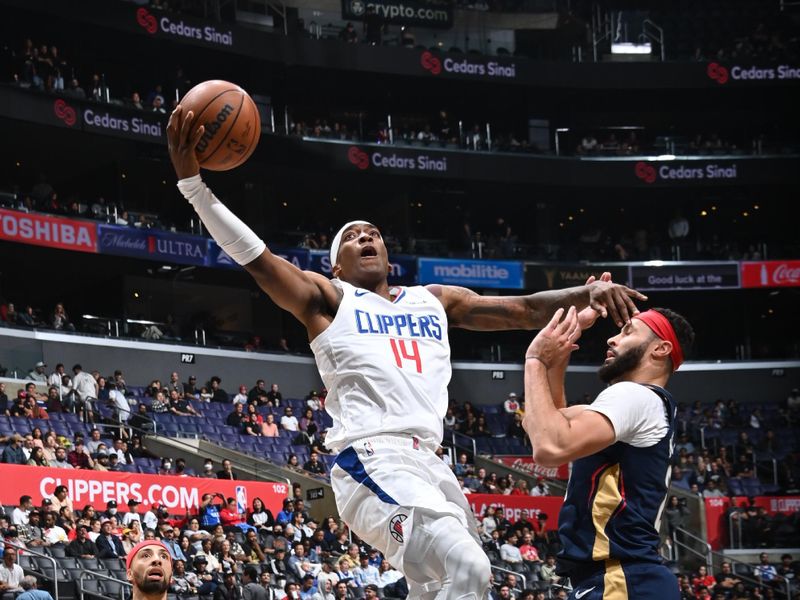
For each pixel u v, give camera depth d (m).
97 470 21.94
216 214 4.91
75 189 39.06
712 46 45.69
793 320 43.06
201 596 18.38
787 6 45.59
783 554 30.06
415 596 4.80
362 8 41.31
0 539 17.69
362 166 39.00
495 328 5.59
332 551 22.38
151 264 36.06
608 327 40.38
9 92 32.97
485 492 28.75
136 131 35.22
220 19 39.06
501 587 21.34
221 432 28.97
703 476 31.95
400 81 41.91
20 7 34.44
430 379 5.07
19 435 22.25
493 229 44.41
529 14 43.88
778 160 41.72
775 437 35.06
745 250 43.69
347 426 4.98
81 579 17.92
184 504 22.88
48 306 38.16
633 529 4.38
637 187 42.00
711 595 25.12
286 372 36.03
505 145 41.38
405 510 4.71
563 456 4.19
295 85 42.00
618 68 42.69
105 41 37.72
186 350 34.25
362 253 5.30
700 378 39.94
